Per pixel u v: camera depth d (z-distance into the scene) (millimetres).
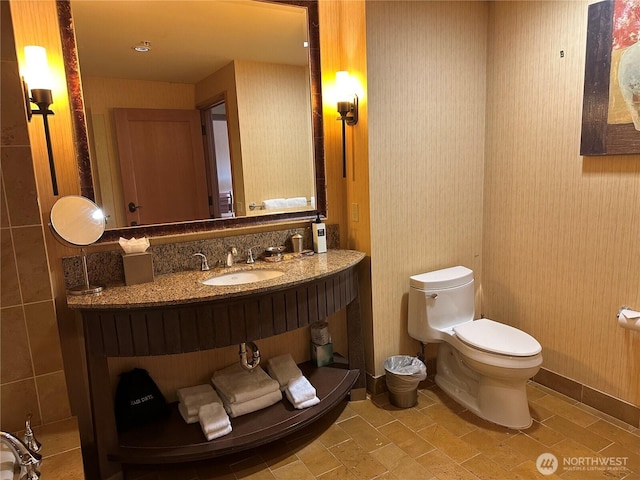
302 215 2441
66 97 1806
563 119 2229
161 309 1665
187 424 1987
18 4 1693
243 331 1795
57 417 1751
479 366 2121
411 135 2406
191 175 2113
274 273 2076
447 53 2459
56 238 1695
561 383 2420
